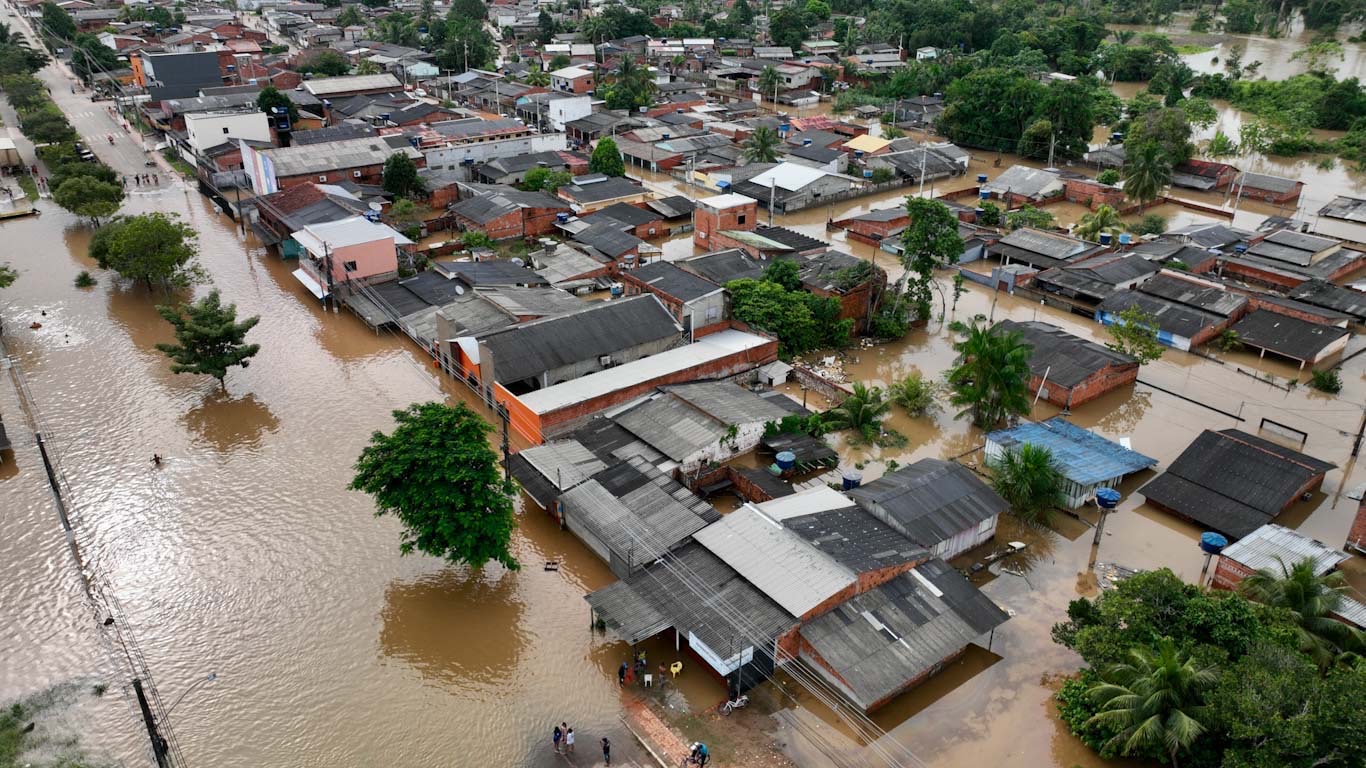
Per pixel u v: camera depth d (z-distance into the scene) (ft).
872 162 406.62
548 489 170.09
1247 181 385.70
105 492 180.45
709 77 597.93
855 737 125.90
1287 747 100.99
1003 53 620.90
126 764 122.31
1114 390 223.71
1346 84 476.54
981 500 164.35
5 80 490.90
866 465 189.78
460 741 126.11
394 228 314.96
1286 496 167.84
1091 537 169.17
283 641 143.84
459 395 220.02
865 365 235.61
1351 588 143.02
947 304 276.00
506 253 305.73
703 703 132.26
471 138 415.44
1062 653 141.38
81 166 337.72
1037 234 312.91
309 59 583.17
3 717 127.54
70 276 288.30
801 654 135.95
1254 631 121.29
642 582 144.77
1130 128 432.25
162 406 213.25
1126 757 121.49
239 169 383.24
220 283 284.82
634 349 221.66
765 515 154.92
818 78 592.60
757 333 235.40
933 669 136.46
